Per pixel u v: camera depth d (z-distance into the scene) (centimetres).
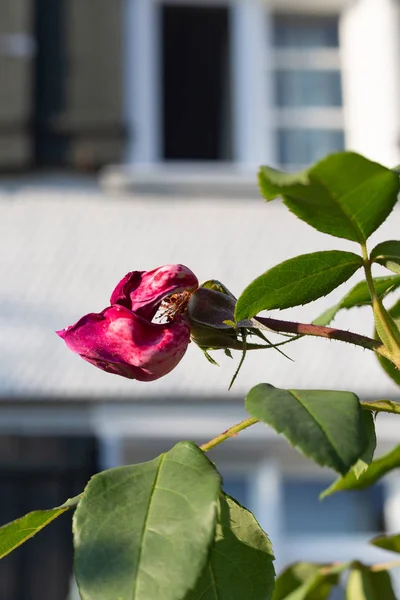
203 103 532
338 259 115
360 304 146
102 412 470
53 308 485
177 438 473
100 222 496
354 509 503
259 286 115
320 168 99
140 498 103
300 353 481
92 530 101
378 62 519
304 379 479
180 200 500
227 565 122
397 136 508
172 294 123
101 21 493
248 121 523
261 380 476
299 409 101
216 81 534
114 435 468
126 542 99
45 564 443
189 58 534
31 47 486
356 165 99
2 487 459
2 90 484
